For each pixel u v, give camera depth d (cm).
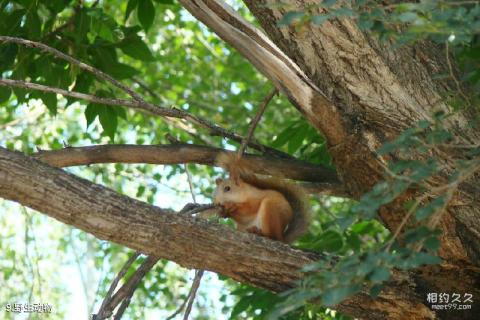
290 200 782
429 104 574
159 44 1714
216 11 566
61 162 644
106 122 877
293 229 766
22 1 832
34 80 866
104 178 1498
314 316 831
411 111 568
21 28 845
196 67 1770
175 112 647
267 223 748
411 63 589
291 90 564
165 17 1709
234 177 775
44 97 856
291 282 547
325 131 572
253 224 774
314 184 697
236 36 564
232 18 566
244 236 552
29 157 525
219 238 544
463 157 541
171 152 669
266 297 854
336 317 859
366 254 408
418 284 575
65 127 1620
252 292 908
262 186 789
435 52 603
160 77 1692
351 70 584
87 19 851
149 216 532
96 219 520
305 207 773
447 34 424
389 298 562
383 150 436
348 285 393
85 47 856
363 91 577
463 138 559
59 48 852
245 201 769
